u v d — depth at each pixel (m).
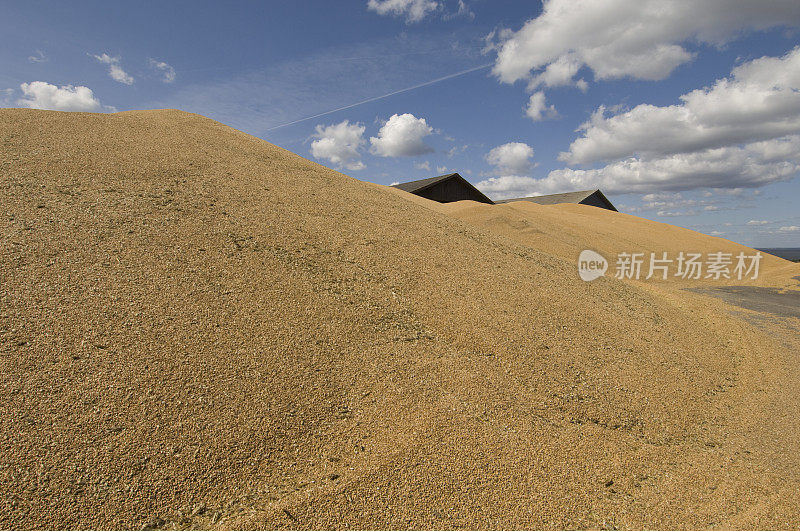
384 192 10.72
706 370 5.62
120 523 2.29
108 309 3.71
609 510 2.91
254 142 10.29
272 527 2.41
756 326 8.73
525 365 4.44
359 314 4.60
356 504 2.61
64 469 2.45
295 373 3.54
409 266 6.06
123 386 3.02
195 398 3.08
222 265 4.79
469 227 9.59
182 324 3.75
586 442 3.58
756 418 4.62
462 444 3.21
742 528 2.90
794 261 19.73
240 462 2.76
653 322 6.85
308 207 7.17
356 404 3.42
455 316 5.05
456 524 2.59
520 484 2.97
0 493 2.27
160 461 2.62
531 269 7.45
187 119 10.47
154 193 6.05
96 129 8.18
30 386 2.87
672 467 3.53
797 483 3.48
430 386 3.78
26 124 7.62
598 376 4.62
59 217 4.92
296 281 4.89
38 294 3.70
